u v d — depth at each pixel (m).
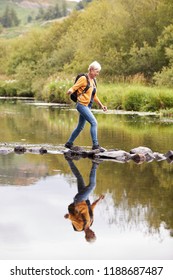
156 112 23.91
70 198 7.00
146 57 35.72
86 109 11.20
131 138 14.12
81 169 9.30
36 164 9.78
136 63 35.88
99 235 5.47
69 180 8.23
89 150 11.51
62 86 33.91
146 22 37.91
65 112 24.86
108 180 8.27
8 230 5.62
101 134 15.10
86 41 41.66
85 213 6.28
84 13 56.34
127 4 39.22
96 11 52.03
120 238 5.39
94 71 11.20
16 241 5.28
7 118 21.02
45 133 15.41
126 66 36.94
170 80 29.55
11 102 35.81
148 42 37.56
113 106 27.11
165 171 9.15
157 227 5.71
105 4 49.62
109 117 21.73
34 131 15.98
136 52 37.00
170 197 7.07
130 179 8.37
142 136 14.63
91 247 5.13
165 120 20.28
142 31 37.41
